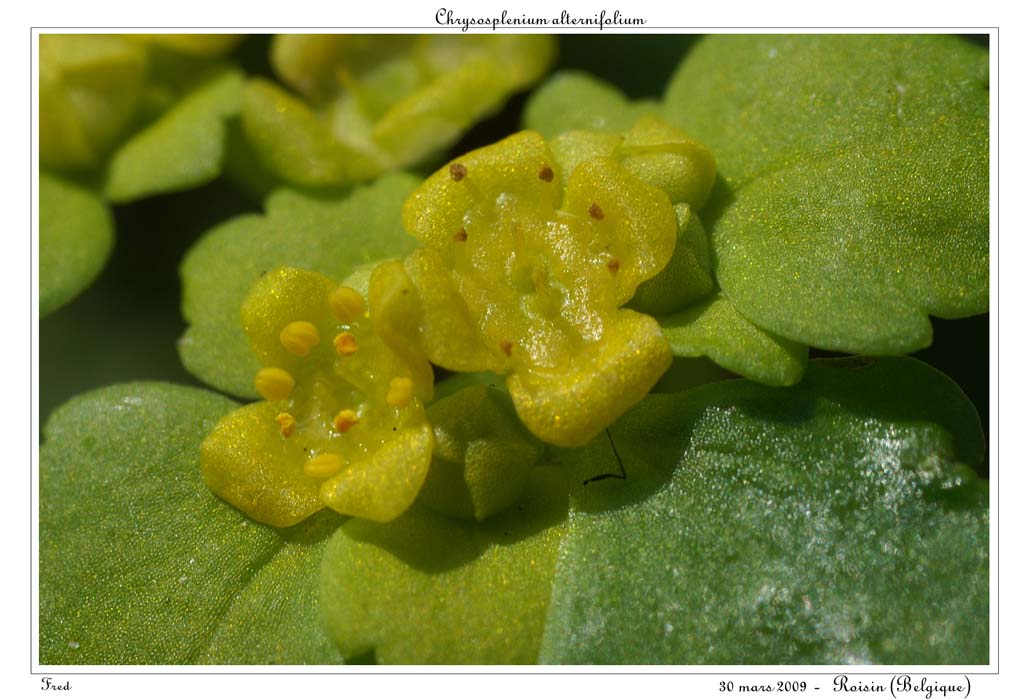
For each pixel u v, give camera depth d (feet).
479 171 0.19
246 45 0.22
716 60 0.20
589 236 0.19
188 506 0.19
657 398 0.19
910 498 0.18
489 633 0.18
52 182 0.21
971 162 0.19
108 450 0.19
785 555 0.18
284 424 0.18
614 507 0.18
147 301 0.22
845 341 0.18
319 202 0.20
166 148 0.21
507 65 0.21
